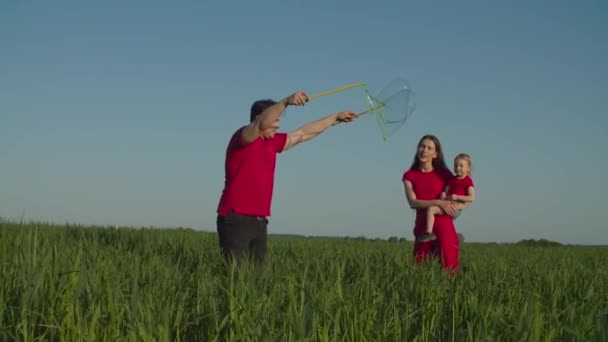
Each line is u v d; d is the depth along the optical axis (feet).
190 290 18.88
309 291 17.70
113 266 21.29
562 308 19.94
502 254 56.18
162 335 14.16
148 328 14.56
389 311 17.13
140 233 43.88
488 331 14.97
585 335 15.33
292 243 55.72
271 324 14.93
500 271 28.76
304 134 24.58
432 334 15.99
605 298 22.76
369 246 60.54
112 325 14.67
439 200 30.73
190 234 57.98
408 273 23.53
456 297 17.22
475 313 16.01
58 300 15.97
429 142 31.22
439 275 24.21
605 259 53.67
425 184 31.24
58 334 14.80
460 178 32.19
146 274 20.93
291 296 15.96
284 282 18.88
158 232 50.62
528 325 14.82
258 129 22.45
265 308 15.67
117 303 16.08
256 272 19.75
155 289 18.29
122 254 28.17
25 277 17.42
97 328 14.65
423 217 30.83
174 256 32.48
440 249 30.40
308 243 58.39
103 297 16.20
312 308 15.44
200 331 15.67
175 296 17.75
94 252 25.30
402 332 15.90
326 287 18.79
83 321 14.87
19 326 14.51
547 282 23.65
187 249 34.50
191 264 27.71
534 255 54.80
